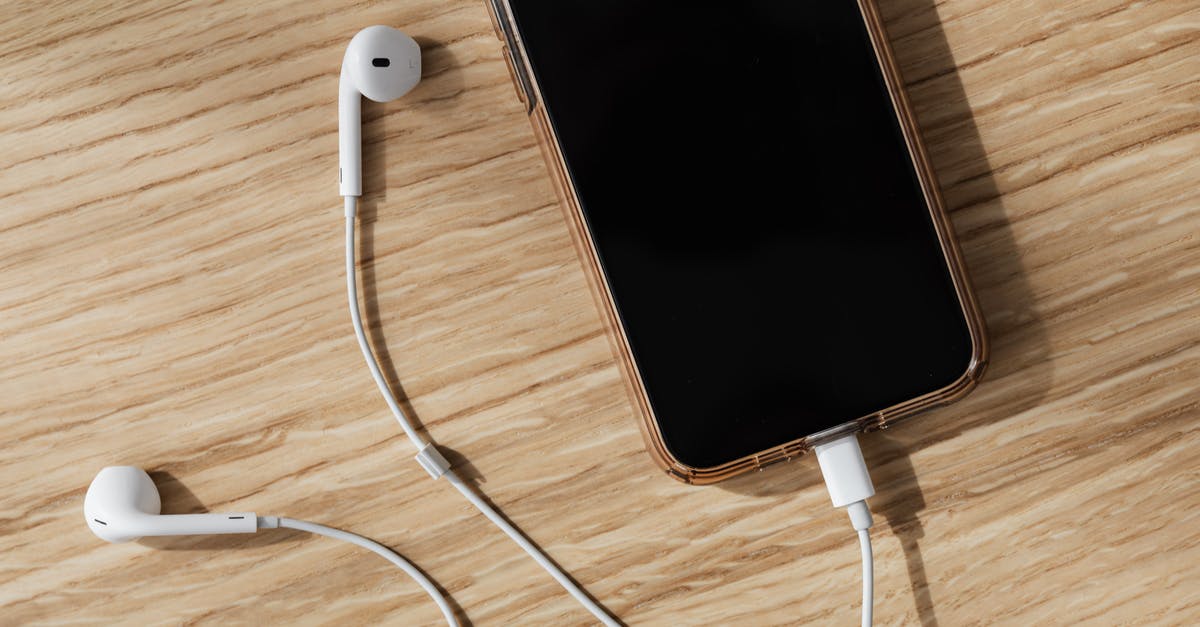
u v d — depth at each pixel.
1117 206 0.67
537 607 0.68
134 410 0.67
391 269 0.67
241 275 0.67
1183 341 0.66
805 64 0.62
